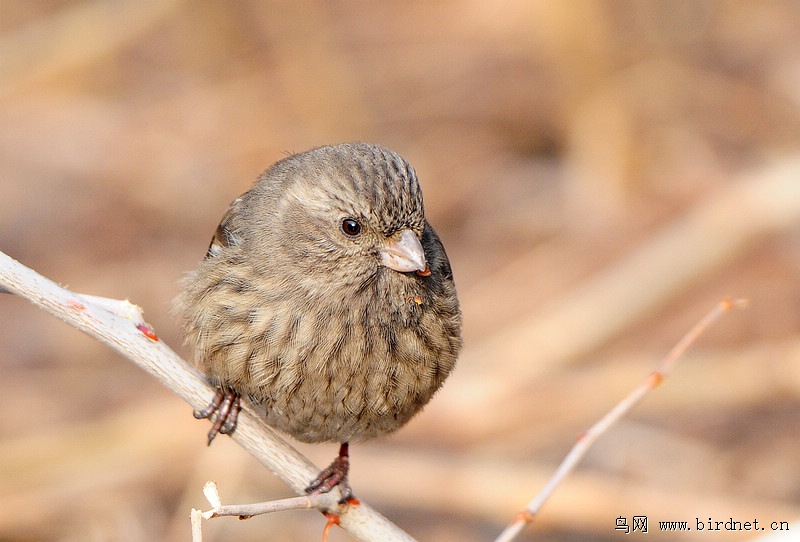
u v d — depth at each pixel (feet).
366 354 23.86
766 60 58.03
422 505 38.93
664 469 39.96
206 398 23.82
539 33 55.93
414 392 24.62
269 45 59.00
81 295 23.15
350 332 23.79
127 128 56.59
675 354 23.72
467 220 52.47
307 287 23.90
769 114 54.95
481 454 41.06
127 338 23.16
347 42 61.46
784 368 42.32
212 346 23.79
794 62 57.31
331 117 55.98
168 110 57.62
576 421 42.34
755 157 52.21
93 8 57.06
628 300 46.01
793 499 38.37
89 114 57.21
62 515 39.19
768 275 46.29
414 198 24.40
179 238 51.29
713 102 55.93
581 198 52.13
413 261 23.81
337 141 55.72
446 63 59.88
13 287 22.44
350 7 63.72
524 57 59.06
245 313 23.73
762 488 38.88
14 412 42.93
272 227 24.67
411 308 24.23
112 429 41.29
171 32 60.95
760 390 42.34
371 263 24.00
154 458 40.32
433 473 39.19
